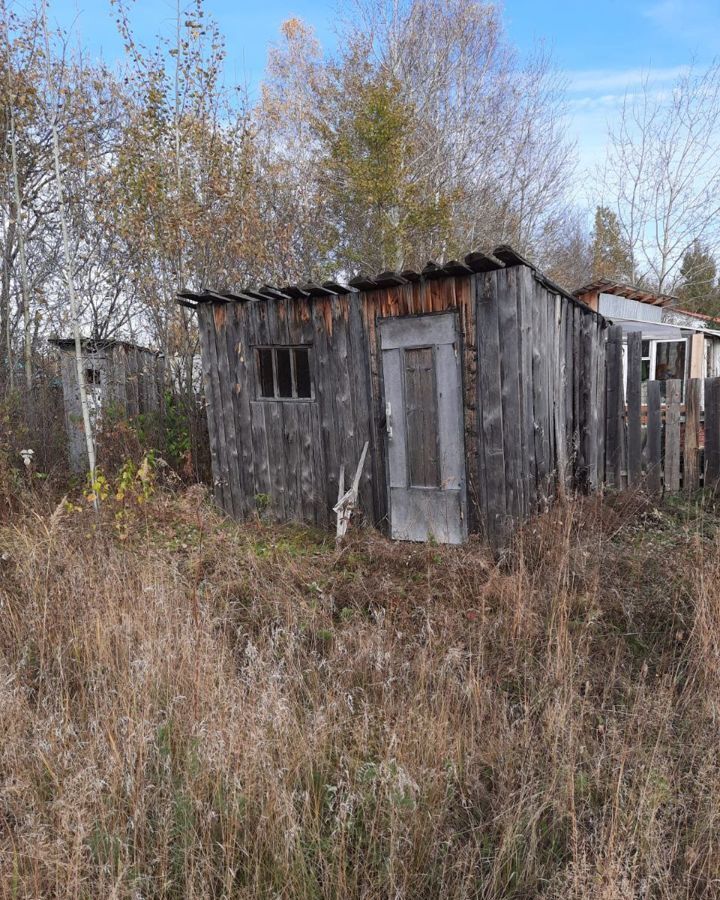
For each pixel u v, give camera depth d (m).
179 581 4.09
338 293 5.81
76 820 2.11
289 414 6.37
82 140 9.20
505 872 2.13
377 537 5.32
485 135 17.44
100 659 3.08
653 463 6.45
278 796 2.21
